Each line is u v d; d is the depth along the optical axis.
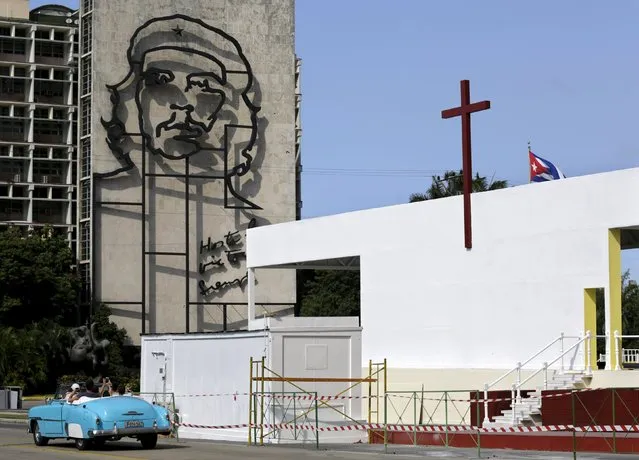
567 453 26.28
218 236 93.88
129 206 91.56
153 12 94.31
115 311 90.19
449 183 90.25
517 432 30.03
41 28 125.75
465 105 45.66
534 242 42.59
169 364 35.28
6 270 87.31
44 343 80.25
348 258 55.12
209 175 93.94
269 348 30.94
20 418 49.22
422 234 47.88
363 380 31.25
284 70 97.94
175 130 93.44
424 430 31.20
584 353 38.97
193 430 33.91
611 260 39.69
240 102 95.94
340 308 103.25
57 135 126.69
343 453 26.27
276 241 56.84
